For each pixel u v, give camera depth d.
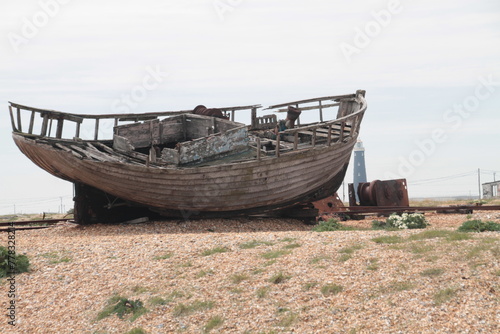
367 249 12.12
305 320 9.19
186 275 11.72
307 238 13.69
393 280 10.15
